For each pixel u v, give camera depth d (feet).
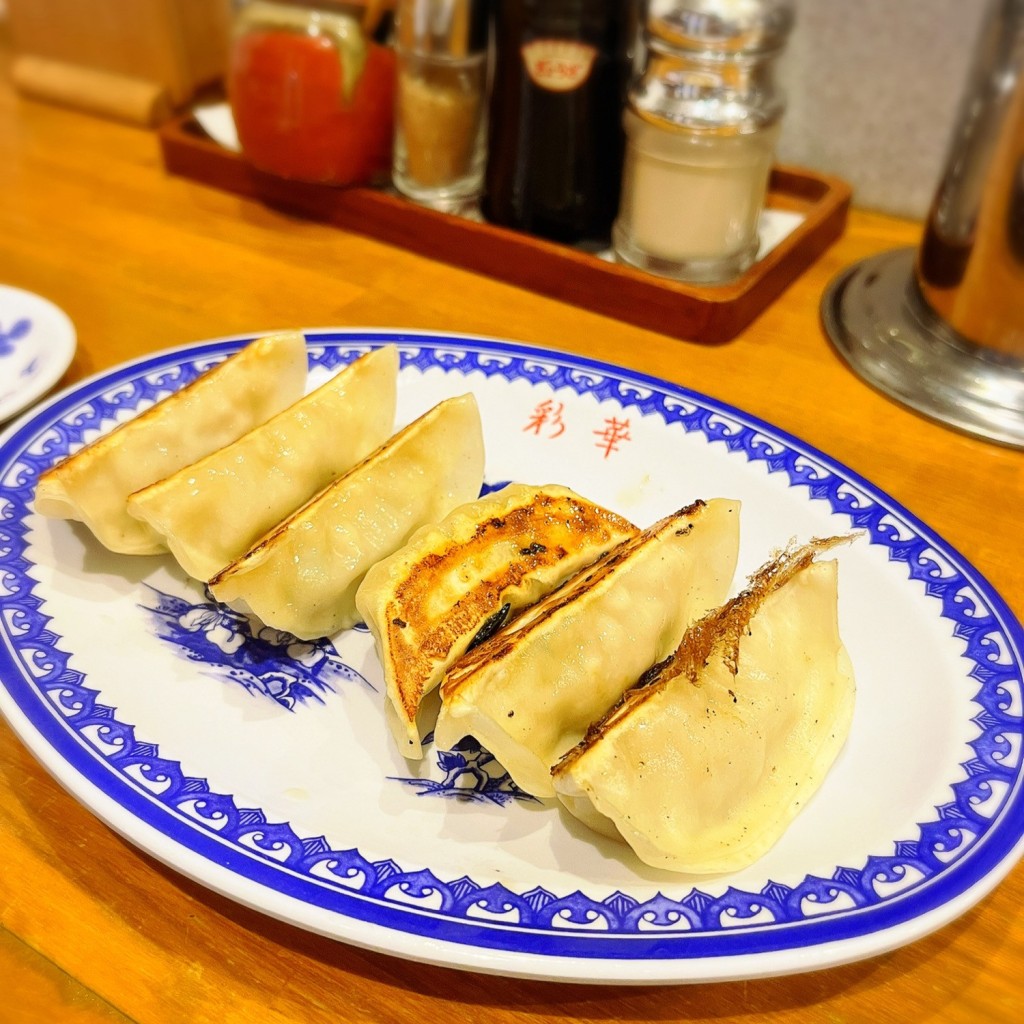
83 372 1.25
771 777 0.81
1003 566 1.02
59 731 0.79
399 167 1.51
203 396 1.05
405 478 1.01
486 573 0.93
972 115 1.14
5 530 0.97
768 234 1.46
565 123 1.32
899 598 0.93
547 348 1.20
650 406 1.13
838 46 1.47
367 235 1.51
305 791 0.81
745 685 0.82
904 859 0.72
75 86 1.83
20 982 0.72
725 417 1.11
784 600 0.87
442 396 1.17
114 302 1.37
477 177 1.52
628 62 1.36
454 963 0.66
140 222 1.54
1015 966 0.74
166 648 0.91
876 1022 0.71
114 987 0.72
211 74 1.86
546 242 1.37
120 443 0.99
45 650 0.87
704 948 0.66
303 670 0.92
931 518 1.07
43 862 0.78
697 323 1.29
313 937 0.75
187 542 0.95
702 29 1.20
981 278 1.18
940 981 0.73
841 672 0.87
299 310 1.36
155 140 1.77
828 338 1.31
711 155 1.24
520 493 1.00
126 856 0.79
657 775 0.76
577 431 1.13
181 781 0.77
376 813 0.80
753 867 0.74
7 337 1.25
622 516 1.05
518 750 0.80
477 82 1.43
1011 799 0.76
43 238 1.50
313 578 0.93
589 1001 0.72
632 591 0.88
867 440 1.17
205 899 0.77
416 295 1.39
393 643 0.87
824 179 1.51
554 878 0.74
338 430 1.06
